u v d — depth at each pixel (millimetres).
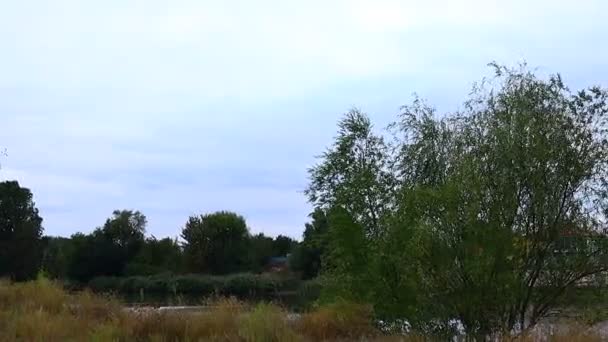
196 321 12297
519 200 14094
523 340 10836
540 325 12398
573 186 14914
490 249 11344
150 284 49062
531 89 15445
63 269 73125
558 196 14633
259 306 12516
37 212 79625
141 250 75125
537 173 14375
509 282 11461
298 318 13773
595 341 11227
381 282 12305
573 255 14914
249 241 78938
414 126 17188
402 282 11875
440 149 16188
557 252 14797
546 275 14742
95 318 12844
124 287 51188
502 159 14180
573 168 14812
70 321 12203
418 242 11383
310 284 22891
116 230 75188
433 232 11422
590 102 15422
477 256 11258
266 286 41938
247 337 11250
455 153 15148
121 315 12680
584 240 14984
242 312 13023
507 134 14508
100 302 13977
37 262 74312
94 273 71938
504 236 11672
